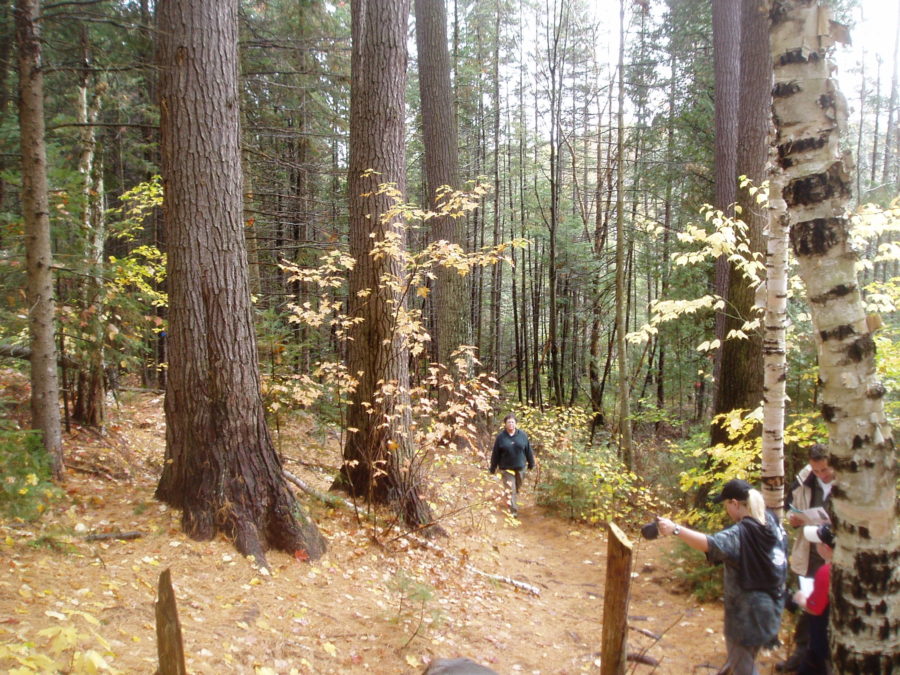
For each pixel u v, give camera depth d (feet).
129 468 23.57
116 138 42.29
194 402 17.49
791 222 9.11
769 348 18.37
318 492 23.40
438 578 19.90
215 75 17.40
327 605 15.61
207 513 16.90
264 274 54.24
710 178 49.39
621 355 34.78
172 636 7.86
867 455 8.39
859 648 8.37
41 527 15.11
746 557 12.34
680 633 18.51
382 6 24.52
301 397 23.84
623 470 33.06
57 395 19.79
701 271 48.39
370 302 24.36
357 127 25.03
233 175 17.89
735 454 21.27
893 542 8.30
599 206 69.51
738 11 36.24
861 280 27.68
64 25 26.91
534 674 15.29
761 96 26.18
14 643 9.86
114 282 24.04
